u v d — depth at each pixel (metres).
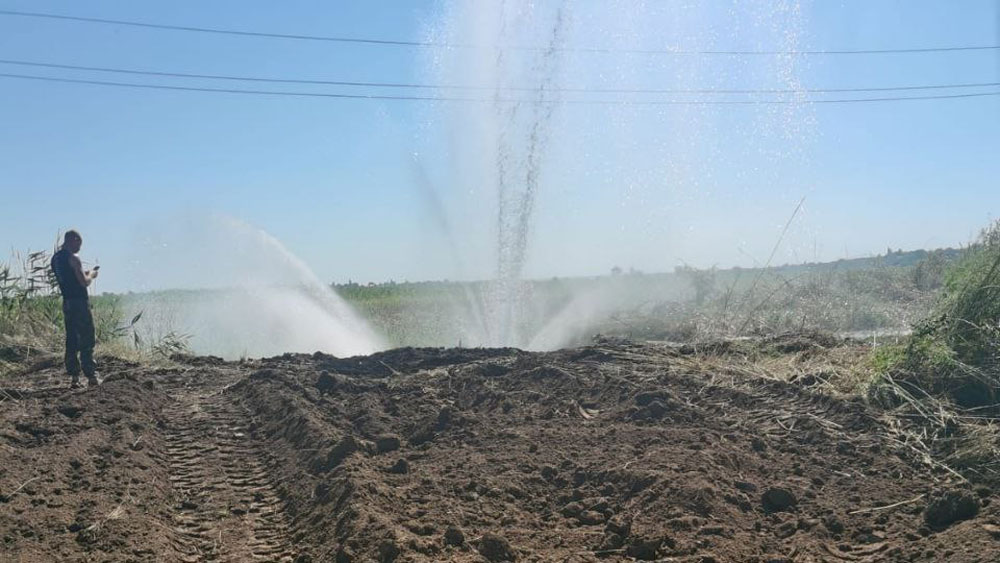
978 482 7.23
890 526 6.41
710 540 6.02
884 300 23.53
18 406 10.79
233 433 10.16
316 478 7.94
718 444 8.32
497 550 5.88
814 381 10.45
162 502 7.50
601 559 5.88
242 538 6.84
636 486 7.10
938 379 9.30
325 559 6.08
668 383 11.23
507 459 8.16
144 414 10.61
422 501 7.01
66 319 12.25
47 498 7.07
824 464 7.91
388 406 10.88
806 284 25.22
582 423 9.59
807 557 5.83
